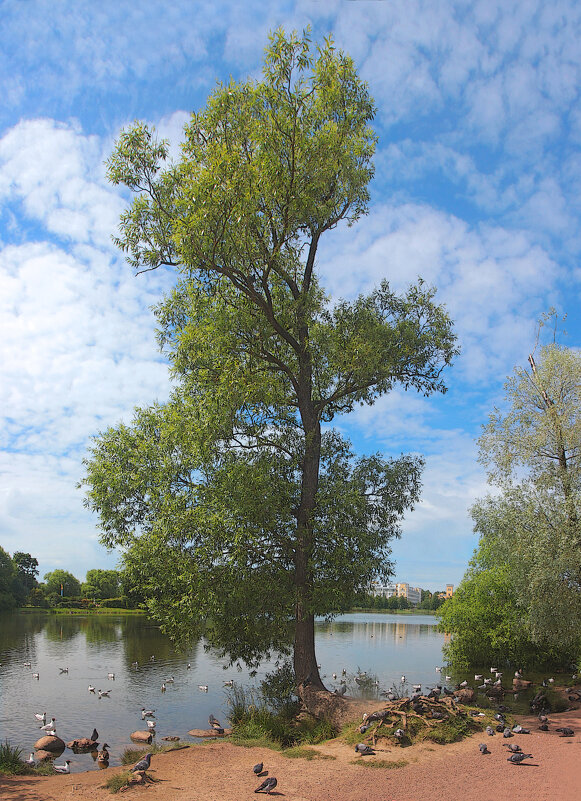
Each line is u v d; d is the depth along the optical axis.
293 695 19.42
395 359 19.50
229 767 12.38
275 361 19.66
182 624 17.59
